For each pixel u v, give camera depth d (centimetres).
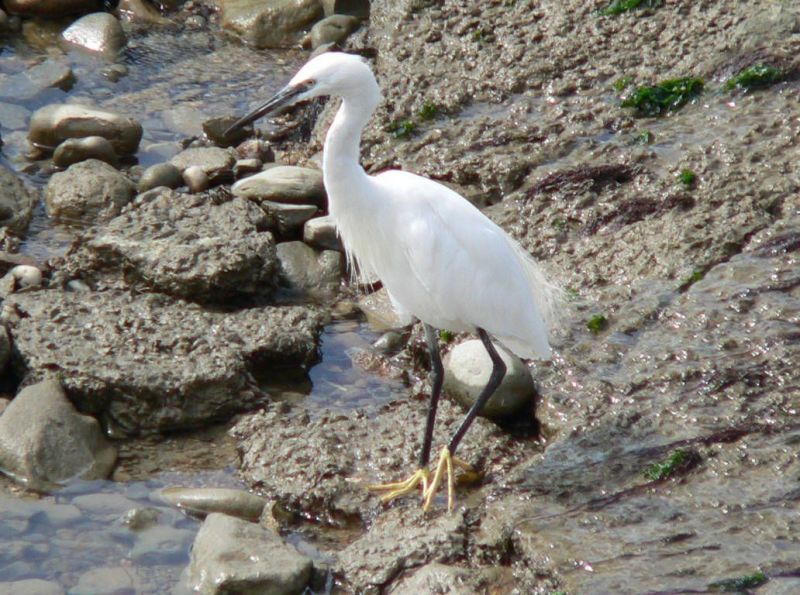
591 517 856
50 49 1720
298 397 1095
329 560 884
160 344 1084
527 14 1571
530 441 1015
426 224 912
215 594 821
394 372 1138
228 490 934
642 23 1505
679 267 1133
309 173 1374
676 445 923
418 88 1497
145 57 1727
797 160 1244
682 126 1350
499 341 1015
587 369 1041
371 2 1770
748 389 976
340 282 1284
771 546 802
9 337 1084
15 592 834
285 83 1670
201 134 1550
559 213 1258
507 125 1409
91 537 895
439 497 940
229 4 1825
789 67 1384
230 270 1182
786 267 1105
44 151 1476
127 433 1034
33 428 966
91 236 1238
